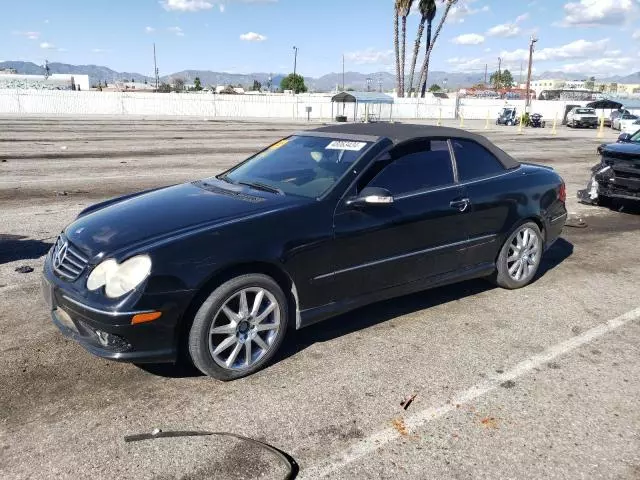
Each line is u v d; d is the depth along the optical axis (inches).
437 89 4687.5
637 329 171.6
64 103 1615.4
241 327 134.4
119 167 497.4
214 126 1166.3
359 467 104.6
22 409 119.6
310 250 141.9
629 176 338.3
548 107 2130.9
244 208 142.7
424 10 2106.3
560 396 131.5
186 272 123.0
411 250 164.9
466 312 181.9
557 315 181.5
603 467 106.5
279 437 112.9
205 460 104.9
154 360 125.0
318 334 162.1
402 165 166.4
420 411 123.6
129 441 110.0
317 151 173.5
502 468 105.4
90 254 127.0
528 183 200.1
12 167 482.6
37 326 160.4
